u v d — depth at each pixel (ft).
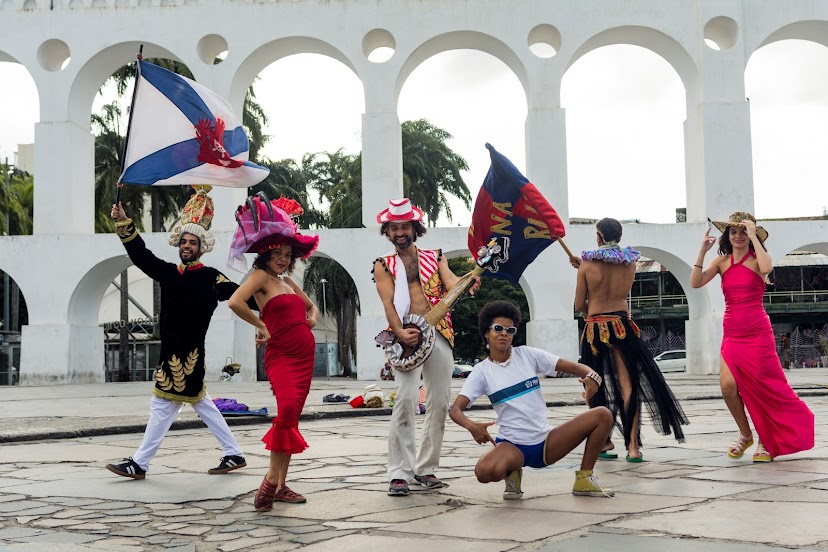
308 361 16.62
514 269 20.53
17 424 32.32
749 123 87.10
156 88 21.45
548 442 15.88
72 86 89.35
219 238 85.71
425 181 139.54
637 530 12.90
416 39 88.43
